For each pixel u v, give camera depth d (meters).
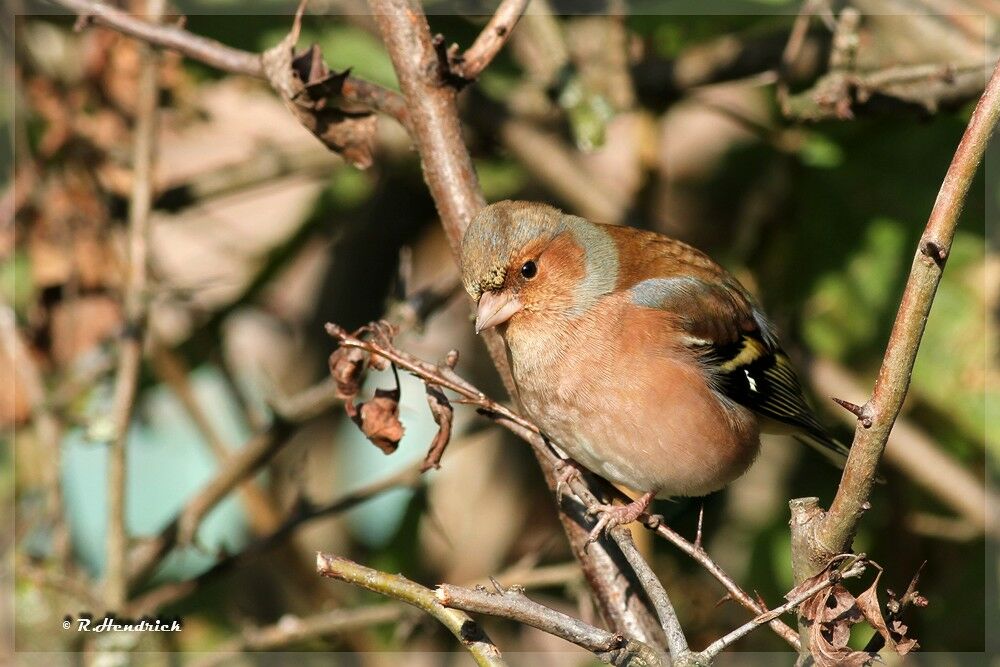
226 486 10.21
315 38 11.73
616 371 8.32
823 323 11.20
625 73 11.24
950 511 11.36
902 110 10.02
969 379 10.44
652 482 8.52
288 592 12.16
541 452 7.50
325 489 12.87
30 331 11.05
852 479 5.82
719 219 13.02
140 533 13.51
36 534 11.05
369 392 12.34
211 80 11.92
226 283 12.67
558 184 11.66
